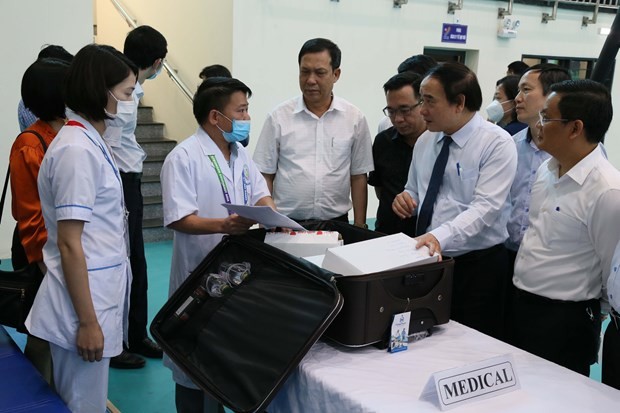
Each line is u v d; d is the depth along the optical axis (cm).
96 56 152
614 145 745
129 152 272
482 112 632
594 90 160
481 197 192
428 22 573
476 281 205
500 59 630
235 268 164
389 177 249
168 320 166
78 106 153
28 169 179
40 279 182
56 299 158
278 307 144
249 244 167
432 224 206
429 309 149
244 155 204
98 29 668
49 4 402
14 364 185
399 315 142
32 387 171
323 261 150
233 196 195
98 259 157
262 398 125
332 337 142
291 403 139
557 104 162
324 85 238
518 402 123
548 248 172
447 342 150
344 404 123
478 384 123
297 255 169
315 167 250
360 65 544
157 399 254
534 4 630
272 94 498
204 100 185
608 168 163
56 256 160
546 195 176
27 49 401
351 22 527
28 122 240
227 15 465
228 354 144
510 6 605
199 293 165
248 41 473
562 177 168
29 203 180
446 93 189
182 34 526
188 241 192
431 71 195
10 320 182
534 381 131
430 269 147
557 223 169
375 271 138
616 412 120
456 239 183
